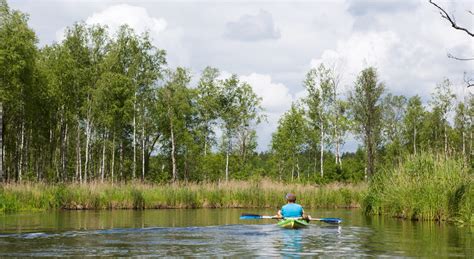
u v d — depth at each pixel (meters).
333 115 57.28
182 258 10.53
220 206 34.44
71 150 65.06
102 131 55.47
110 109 48.59
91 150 57.59
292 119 62.78
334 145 59.69
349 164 53.66
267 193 35.25
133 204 31.47
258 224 18.59
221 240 13.49
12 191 28.95
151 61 52.22
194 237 14.16
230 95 61.28
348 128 56.44
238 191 35.06
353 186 39.19
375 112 46.56
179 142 58.22
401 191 21.86
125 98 50.12
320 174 45.09
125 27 51.78
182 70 55.03
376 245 12.62
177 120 55.75
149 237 14.14
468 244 12.84
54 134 56.81
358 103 46.91
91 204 30.62
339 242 13.18
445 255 11.05
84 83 49.31
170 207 32.88
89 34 49.75
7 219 21.31
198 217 23.00
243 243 12.91
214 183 36.56
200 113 62.06
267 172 69.31
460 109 60.59
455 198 19.56
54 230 16.06
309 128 62.03
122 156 57.94
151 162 65.81
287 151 62.81
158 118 56.03
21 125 51.91
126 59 52.19
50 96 48.50
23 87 44.59
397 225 18.30
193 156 60.19
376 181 25.88
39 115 51.66
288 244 12.72
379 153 65.38
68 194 30.20
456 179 20.22
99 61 49.75
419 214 20.70
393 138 67.50
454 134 59.72
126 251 11.48
